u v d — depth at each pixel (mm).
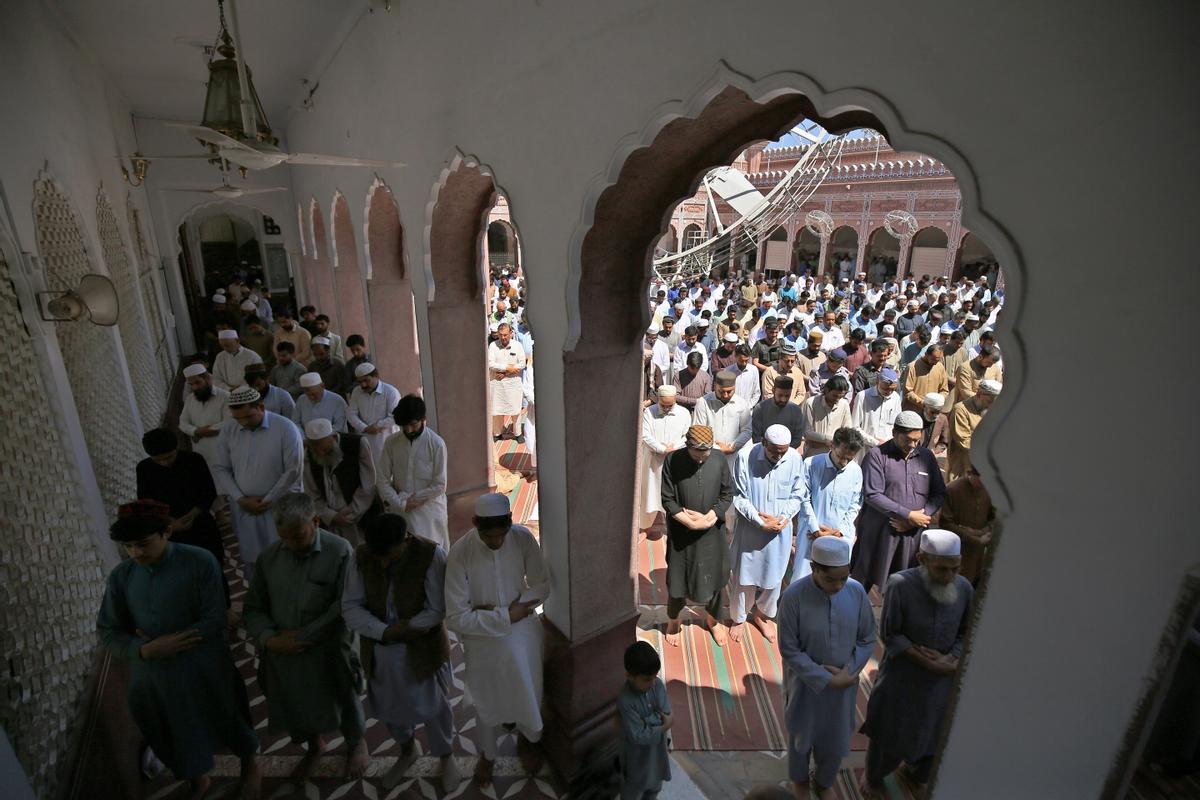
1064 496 1114
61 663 2691
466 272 4168
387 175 4504
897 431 3541
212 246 19344
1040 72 1057
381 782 2854
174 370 9008
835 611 2502
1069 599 1134
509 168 2773
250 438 3762
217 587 2492
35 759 2283
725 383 4527
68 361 3611
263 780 2865
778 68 1484
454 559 2625
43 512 2822
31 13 3955
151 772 2898
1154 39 919
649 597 4254
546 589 2777
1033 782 1250
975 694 1328
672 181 2387
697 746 3076
